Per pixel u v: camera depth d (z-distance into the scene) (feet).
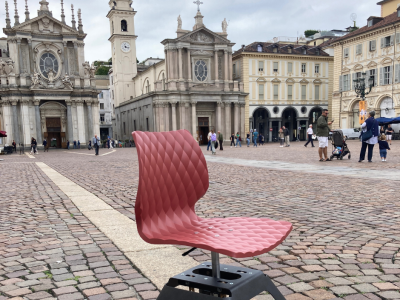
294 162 50.65
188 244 6.29
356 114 149.59
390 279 9.79
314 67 185.37
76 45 162.09
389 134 96.94
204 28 166.61
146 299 8.86
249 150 96.99
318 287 9.36
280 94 180.14
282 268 10.81
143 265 11.16
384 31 132.46
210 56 170.91
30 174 46.34
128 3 211.82
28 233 15.93
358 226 15.75
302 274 10.29
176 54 164.14
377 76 136.77
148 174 7.16
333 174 34.81
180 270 10.66
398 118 121.19
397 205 20.03
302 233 14.82
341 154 50.88
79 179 38.17
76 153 117.19
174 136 8.42
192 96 163.63
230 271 6.86
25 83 151.33
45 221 18.31
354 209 19.30
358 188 26.21
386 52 132.26
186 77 166.91
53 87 153.58
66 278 10.42
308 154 68.33
